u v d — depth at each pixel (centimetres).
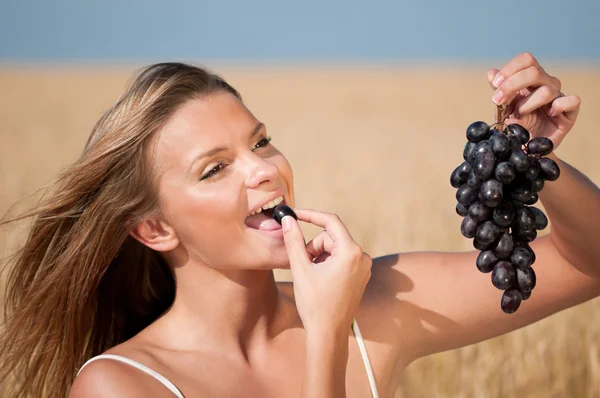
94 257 271
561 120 250
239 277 263
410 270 294
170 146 257
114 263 293
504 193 219
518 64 237
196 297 265
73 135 2567
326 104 5062
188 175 255
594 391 510
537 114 254
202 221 255
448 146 2592
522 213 218
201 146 254
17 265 288
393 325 283
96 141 268
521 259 218
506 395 513
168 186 258
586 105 4241
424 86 6825
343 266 240
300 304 240
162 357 254
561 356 543
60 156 1938
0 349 289
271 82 7469
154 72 266
